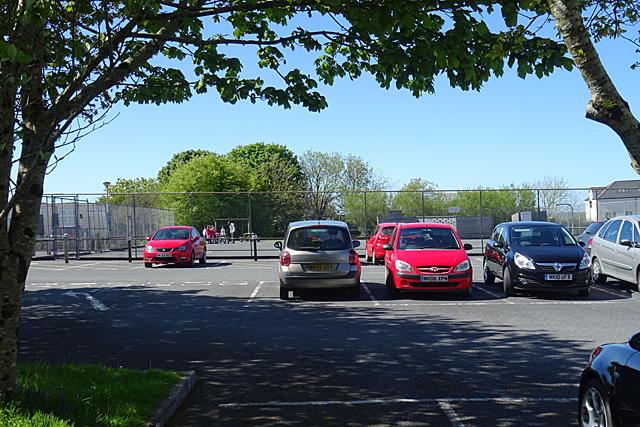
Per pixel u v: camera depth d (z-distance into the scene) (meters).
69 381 5.52
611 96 4.66
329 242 12.66
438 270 12.51
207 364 7.12
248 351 7.82
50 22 4.93
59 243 28.66
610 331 8.93
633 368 3.84
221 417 5.13
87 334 9.11
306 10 6.80
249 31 8.10
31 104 4.59
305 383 6.22
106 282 16.86
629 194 42.03
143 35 5.69
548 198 29.06
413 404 5.45
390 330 9.23
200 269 21.44
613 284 15.18
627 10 6.27
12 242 4.58
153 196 30.28
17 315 4.62
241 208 29.23
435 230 13.98
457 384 6.11
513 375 6.45
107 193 29.36
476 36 5.75
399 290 12.73
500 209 29.34
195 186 62.09
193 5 6.06
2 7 4.31
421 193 29.72
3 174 4.48
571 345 7.97
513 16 5.36
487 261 15.37
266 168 67.75
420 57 5.76
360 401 5.56
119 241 32.12
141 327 9.70
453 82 6.02
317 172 60.16
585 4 6.40
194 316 10.80
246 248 28.98
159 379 5.85
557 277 12.35
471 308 11.44
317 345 8.16
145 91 8.27
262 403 5.53
